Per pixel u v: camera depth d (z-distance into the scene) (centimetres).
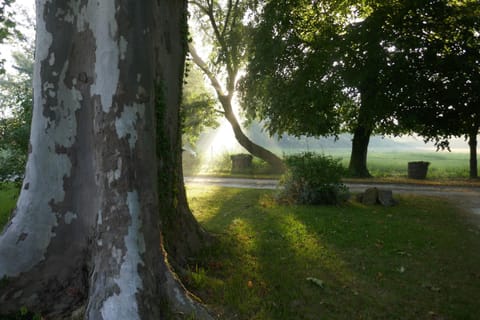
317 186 1058
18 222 389
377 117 1478
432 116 1491
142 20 366
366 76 1389
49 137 396
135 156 358
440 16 1404
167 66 486
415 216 912
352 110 1795
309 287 462
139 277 339
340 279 494
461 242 677
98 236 357
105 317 317
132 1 358
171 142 502
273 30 1617
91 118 393
